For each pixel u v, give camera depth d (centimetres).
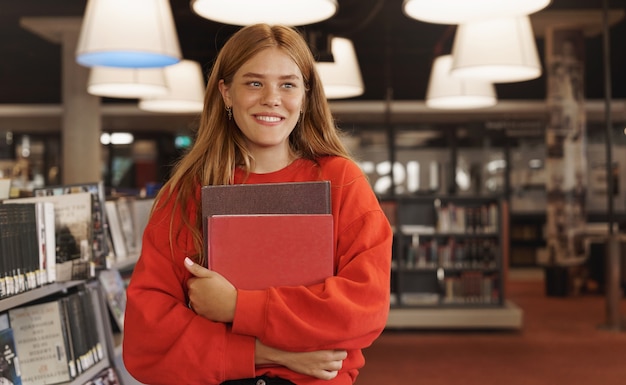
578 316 928
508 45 524
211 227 170
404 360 691
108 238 398
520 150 1459
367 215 181
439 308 856
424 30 1206
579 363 671
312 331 163
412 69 1452
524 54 527
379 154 1462
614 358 689
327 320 164
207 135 191
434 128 1459
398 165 1466
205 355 167
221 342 167
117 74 635
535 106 1432
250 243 170
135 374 175
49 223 279
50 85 1605
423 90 1603
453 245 875
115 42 421
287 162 193
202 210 176
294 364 168
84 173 1046
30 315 288
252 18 372
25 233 263
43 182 1519
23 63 1486
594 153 1456
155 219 186
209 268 170
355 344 171
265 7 371
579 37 1078
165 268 179
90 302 325
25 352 286
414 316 835
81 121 1045
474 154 1459
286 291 167
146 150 1507
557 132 1085
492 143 1457
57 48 1377
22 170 1291
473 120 1440
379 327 171
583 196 1097
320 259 171
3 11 1018
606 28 820
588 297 1098
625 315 918
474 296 866
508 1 381
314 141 195
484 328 840
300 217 171
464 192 1460
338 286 167
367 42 1287
